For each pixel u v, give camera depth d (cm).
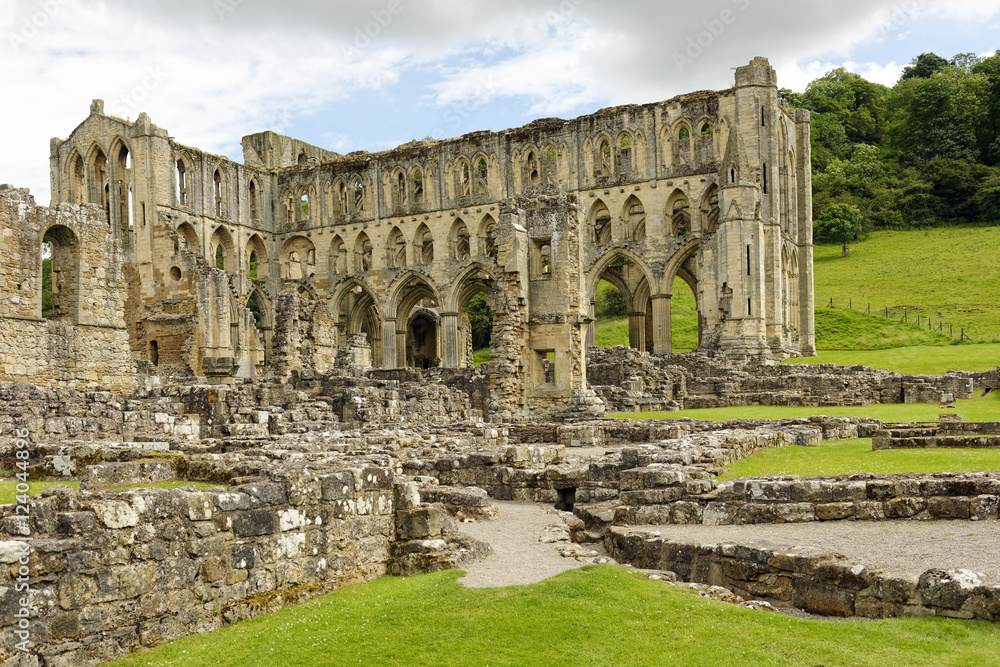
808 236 8594
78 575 1078
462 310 9231
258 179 9700
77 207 3762
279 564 1341
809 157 8669
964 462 2259
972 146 14975
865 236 13888
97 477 1781
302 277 10269
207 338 6981
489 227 9100
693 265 8762
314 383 4184
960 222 13900
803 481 1791
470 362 9325
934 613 1191
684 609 1264
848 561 1323
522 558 1614
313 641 1161
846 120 16925
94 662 1078
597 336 11356
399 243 9594
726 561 1462
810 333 8512
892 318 10069
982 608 1158
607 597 1306
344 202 9694
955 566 1274
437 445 2764
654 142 8219
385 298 9344
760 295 7256
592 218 8569
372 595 1383
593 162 8512
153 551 1168
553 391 4375
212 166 8925
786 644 1126
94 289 3816
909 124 15675
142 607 1148
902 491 1714
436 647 1136
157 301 7350
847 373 5769
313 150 10950
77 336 3719
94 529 1107
